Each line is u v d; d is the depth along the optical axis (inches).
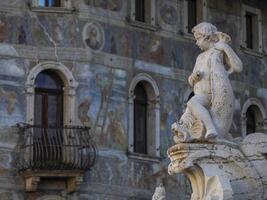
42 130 2249.0
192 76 899.4
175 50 2527.1
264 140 883.4
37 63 2300.7
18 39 2298.2
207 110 878.4
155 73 2465.6
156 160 2422.5
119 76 2385.6
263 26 2805.1
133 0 2447.1
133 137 2393.0
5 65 2274.9
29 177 2215.8
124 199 2345.0
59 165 2220.7
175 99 2495.1
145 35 2463.1
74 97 2308.1
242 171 872.9
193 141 869.2
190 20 2593.5
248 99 2721.5
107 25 2388.0
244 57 2738.7
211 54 904.3
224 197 852.6
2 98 2253.9
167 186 2429.9
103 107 2341.3
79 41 2337.6
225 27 2689.5
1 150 2224.4
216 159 868.6
